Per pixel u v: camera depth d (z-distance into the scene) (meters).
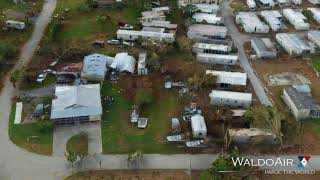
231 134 74.81
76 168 69.12
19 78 89.69
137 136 76.38
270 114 77.12
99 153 72.31
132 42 107.44
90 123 79.25
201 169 69.50
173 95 87.62
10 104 83.88
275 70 97.75
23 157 70.94
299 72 97.06
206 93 88.75
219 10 128.38
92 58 95.81
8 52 98.56
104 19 113.94
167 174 68.44
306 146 74.75
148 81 91.75
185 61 99.75
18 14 119.06
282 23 120.38
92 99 82.00
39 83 90.00
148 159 71.31
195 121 77.88
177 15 121.19
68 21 117.06
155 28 111.94
